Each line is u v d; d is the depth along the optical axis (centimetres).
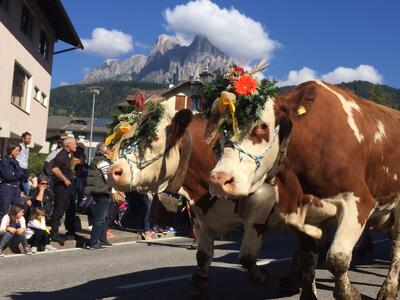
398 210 445
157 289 500
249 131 326
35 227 766
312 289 387
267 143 330
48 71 2145
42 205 836
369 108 413
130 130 408
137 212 1073
